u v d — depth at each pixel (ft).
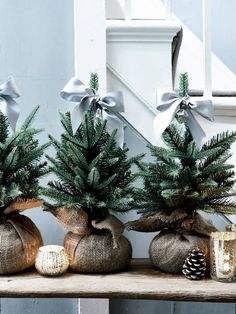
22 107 3.99
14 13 4.01
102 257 3.24
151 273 3.30
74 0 3.82
